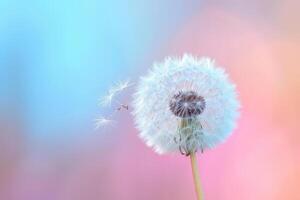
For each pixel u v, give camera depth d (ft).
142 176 1.65
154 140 1.02
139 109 1.05
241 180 1.66
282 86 1.69
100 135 1.64
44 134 1.64
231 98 1.04
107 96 1.41
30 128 1.63
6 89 1.62
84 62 1.69
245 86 1.69
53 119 1.65
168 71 1.05
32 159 1.62
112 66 1.69
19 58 1.65
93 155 1.64
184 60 1.07
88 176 1.63
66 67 1.68
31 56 1.66
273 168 1.66
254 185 1.65
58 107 1.65
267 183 1.66
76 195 1.62
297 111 1.68
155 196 1.65
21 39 1.66
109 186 1.64
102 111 1.61
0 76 1.62
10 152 1.60
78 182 1.63
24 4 1.67
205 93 1.03
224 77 1.06
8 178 1.59
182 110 1.00
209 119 1.01
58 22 1.69
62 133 1.64
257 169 1.66
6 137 1.61
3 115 1.61
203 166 1.65
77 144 1.64
